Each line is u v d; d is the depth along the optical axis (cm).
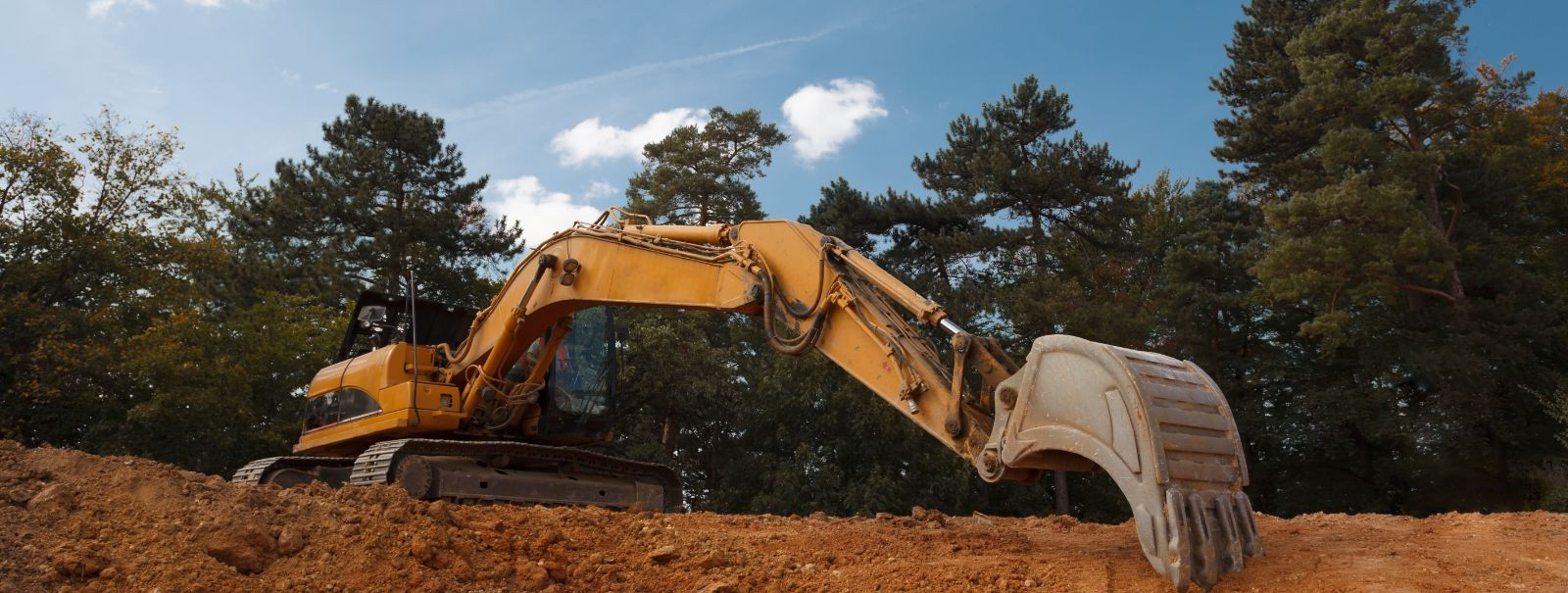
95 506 598
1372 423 3034
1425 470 3041
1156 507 517
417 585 582
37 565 522
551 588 614
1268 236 3591
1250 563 573
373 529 630
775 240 805
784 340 767
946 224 3878
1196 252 3725
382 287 3778
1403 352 2911
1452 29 3016
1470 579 564
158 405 2588
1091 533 878
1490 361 2858
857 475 2925
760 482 3002
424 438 1098
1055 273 3753
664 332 3008
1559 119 3584
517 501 1075
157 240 2883
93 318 2667
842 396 2912
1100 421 550
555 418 1171
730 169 4069
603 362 1241
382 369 1133
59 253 2683
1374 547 676
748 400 3197
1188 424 543
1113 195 3703
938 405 662
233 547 570
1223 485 557
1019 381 604
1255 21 4044
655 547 713
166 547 560
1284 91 3766
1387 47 3067
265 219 3816
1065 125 3934
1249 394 3606
